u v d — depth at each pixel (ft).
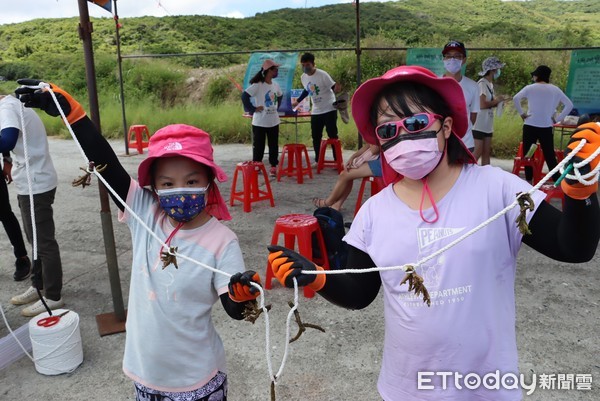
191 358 6.04
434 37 76.54
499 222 4.76
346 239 5.53
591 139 3.83
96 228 19.45
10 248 17.51
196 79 66.74
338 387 9.45
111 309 12.80
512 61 55.36
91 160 6.13
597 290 13.33
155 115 49.90
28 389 9.61
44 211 12.14
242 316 5.38
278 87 26.84
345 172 18.93
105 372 10.13
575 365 9.91
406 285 4.99
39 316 10.37
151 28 97.76
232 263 5.90
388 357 5.35
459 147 5.03
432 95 4.90
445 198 4.94
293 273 4.63
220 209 6.35
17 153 11.75
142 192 6.49
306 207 21.52
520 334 11.11
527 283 13.84
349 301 5.41
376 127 5.16
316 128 28.91
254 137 27.02
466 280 4.75
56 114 6.05
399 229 5.04
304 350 10.68
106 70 74.49
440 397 5.00
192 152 5.74
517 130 34.47
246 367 10.14
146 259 6.14
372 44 63.67
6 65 83.10
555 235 4.46
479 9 152.46
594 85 25.99
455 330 4.79
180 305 5.93
